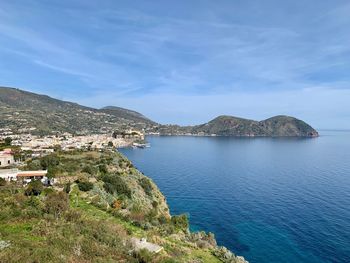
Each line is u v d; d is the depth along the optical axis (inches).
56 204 1728.6
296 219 3341.5
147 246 1488.7
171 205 4035.4
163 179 5792.3
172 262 1321.4
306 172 6412.4
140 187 3833.7
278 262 2416.3
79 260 1092.5
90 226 1523.1
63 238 1285.7
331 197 4183.1
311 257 2470.5
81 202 2372.0
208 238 2342.5
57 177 3442.4
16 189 2628.0
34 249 1120.2
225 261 1734.7
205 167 7332.7
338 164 7652.6
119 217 2091.5
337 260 2395.4
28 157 5605.3
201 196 4463.6
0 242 1167.0
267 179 5654.5
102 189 3029.0
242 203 4047.7
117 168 4685.0
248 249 2657.5
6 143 7288.4
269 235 2950.3
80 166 4340.6
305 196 4291.3
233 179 5723.4
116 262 1147.3
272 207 3823.8
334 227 3053.6
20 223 1492.4
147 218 2352.4
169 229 2165.4
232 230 3105.3
